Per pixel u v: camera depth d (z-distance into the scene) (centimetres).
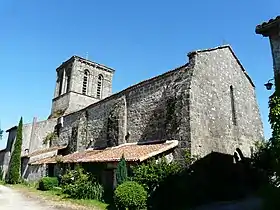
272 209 841
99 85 3938
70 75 3750
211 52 1842
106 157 1625
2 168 3738
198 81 1650
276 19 847
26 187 2545
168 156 1494
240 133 1870
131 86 2084
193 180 1382
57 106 3797
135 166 1401
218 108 1747
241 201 1366
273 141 804
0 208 1327
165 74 1819
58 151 2922
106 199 1524
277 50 862
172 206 1240
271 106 828
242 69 2150
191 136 1473
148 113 1850
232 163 1692
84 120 2628
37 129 3475
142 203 1187
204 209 1185
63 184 2055
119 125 2011
